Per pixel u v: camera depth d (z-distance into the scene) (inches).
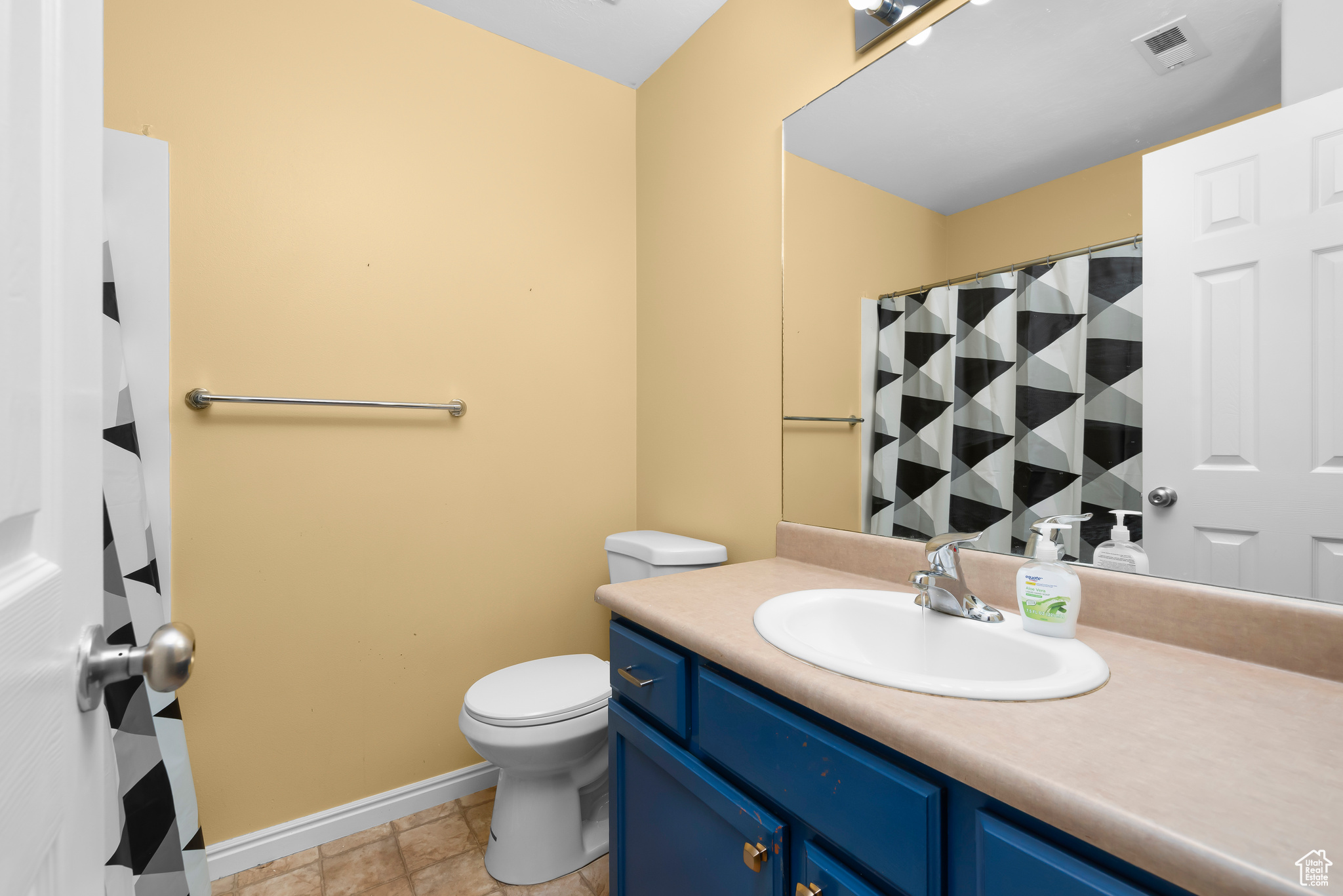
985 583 44.5
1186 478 35.2
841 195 56.7
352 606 65.1
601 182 83.1
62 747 14.8
